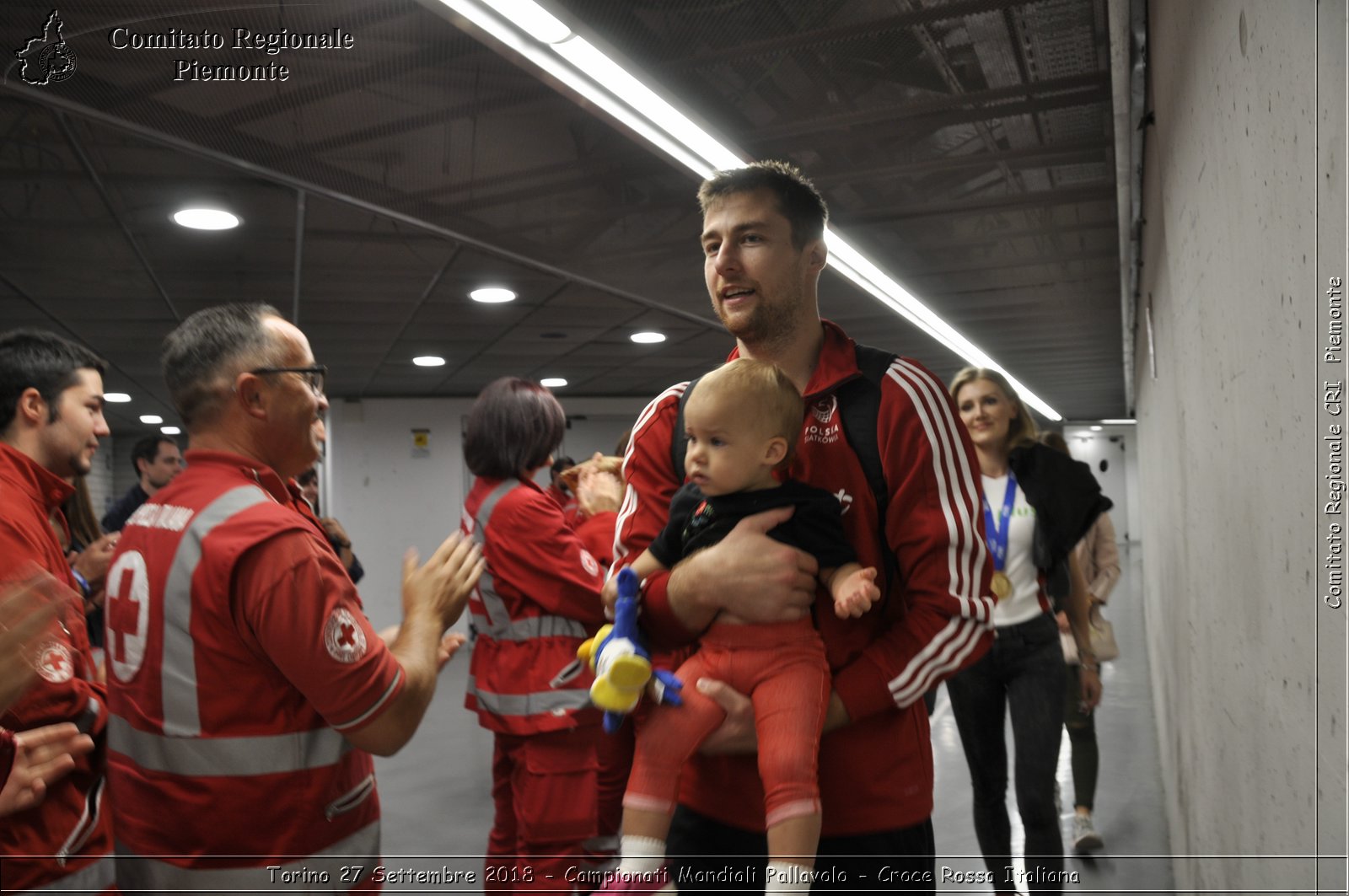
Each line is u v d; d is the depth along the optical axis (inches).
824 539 55.9
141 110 138.3
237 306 67.6
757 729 54.2
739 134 147.7
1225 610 66.9
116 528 202.1
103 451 629.0
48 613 39.1
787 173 60.5
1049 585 133.6
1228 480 61.5
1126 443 1110.4
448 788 210.7
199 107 137.8
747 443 55.6
